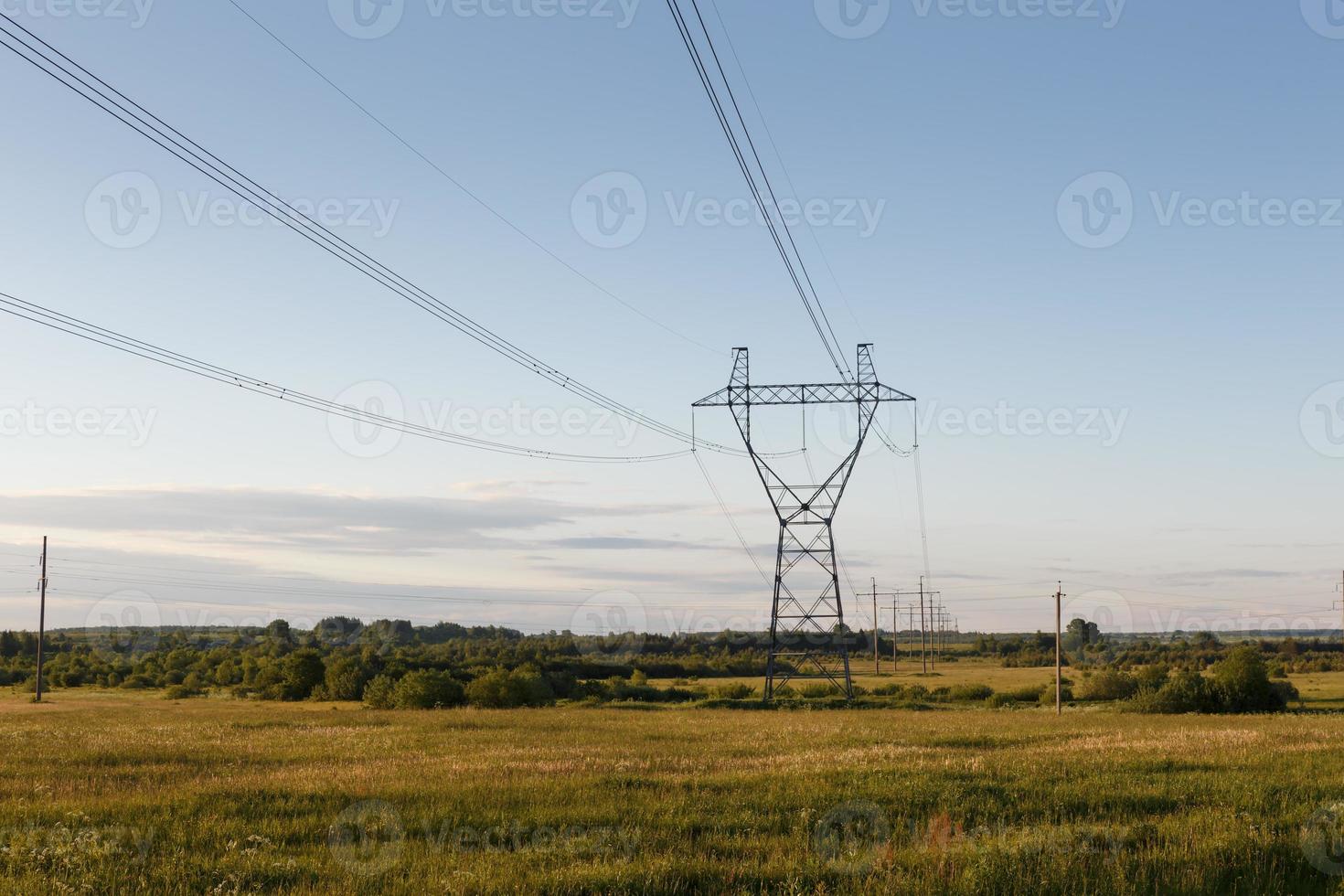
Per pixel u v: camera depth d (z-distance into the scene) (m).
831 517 74.06
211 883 15.73
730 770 31.67
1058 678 82.56
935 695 109.00
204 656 168.75
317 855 17.77
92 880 15.63
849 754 36.50
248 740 47.38
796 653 87.56
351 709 91.00
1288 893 15.70
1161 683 92.31
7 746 42.75
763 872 16.22
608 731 55.38
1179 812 22.03
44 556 107.44
